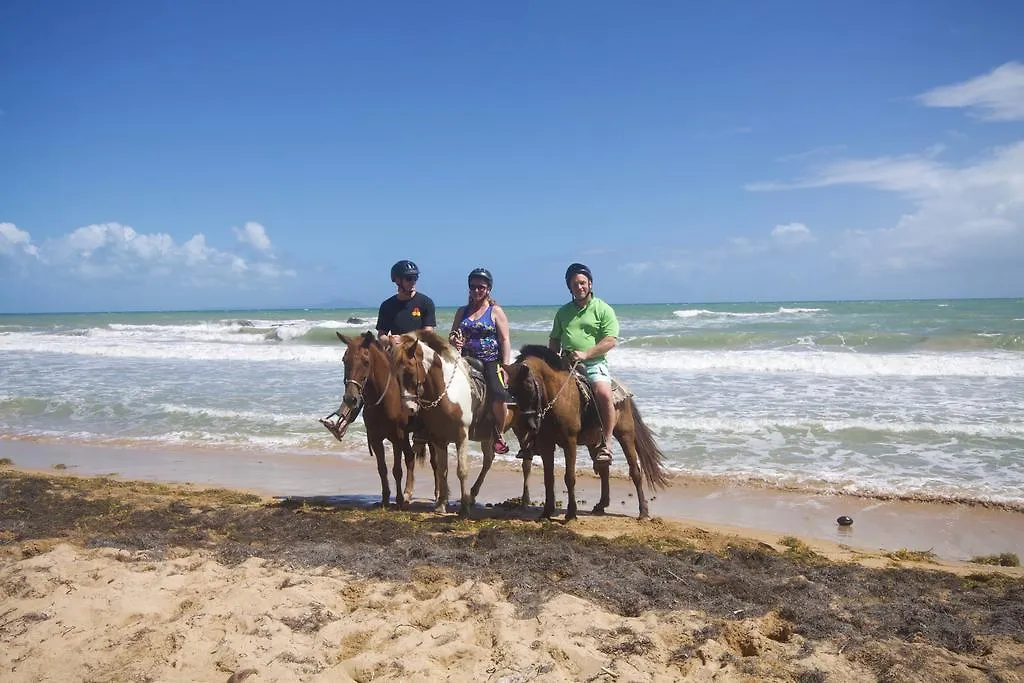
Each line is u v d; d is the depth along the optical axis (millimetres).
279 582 5559
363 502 9172
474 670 4141
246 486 10258
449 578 5719
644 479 10469
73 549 6438
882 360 19359
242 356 25391
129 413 15570
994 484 9633
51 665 4156
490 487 10250
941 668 4141
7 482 9398
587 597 5336
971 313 40094
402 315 8289
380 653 4344
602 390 7766
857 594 5500
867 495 9391
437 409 7523
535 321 43594
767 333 28234
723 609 5098
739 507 9109
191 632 4559
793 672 4129
